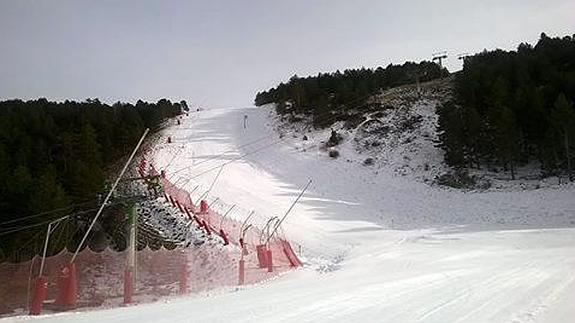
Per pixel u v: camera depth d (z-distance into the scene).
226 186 43.84
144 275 17.55
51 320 11.36
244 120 74.31
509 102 48.34
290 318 9.84
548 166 43.03
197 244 25.50
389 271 17.62
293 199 41.94
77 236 30.98
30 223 29.30
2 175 34.94
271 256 19.30
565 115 41.78
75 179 35.03
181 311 11.35
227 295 13.92
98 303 15.15
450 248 23.83
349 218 36.53
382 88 78.88
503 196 39.22
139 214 33.34
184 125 73.56
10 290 15.66
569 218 31.66
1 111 63.66
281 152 57.78
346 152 55.56
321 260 22.97
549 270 14.96
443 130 51.06
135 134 57.94
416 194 43.16
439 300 11.06
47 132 52.75
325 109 68.06
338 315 9.95
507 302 10.48
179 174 46.62
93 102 77.00
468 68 66.12
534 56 62.88
